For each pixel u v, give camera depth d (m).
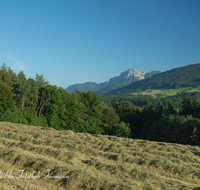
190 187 9.47
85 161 12.66
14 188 8.32
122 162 12.89
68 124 48.16
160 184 9.47
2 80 45.25
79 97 63.75
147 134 60.72
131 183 9.32
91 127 49.22
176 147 19.33
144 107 72.94
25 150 14.18
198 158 14.68
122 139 23.83
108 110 67.88
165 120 47.97
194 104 55.59
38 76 56.06
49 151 13.76
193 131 35.59
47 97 48.72
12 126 28.12
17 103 43.72
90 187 8.81
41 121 43.34
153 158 13.84
